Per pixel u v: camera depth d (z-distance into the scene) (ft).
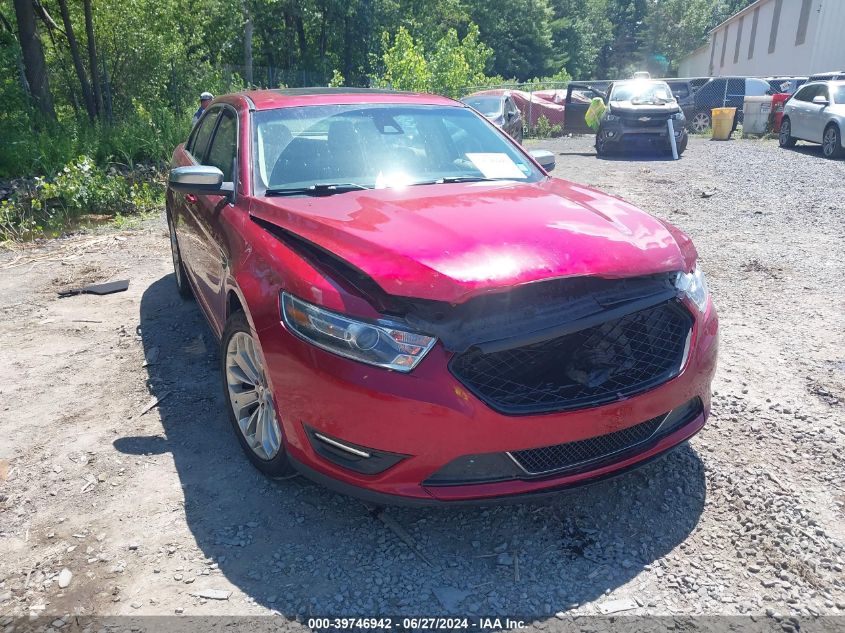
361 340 8.37
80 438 12.10
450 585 8.51
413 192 11.60
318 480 9.14
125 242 26.45
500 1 155.22
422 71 67.62
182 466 11.18
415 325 8.32
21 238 27.02
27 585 8.61
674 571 8.65
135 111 51.03
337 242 9.36
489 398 8.29
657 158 51.19
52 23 53.72
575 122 72.84
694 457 11.11
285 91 14.98
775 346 15.42
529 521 9.68
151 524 9.73
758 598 8.18
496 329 8.38
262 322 9.38
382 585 8.52
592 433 8.69
